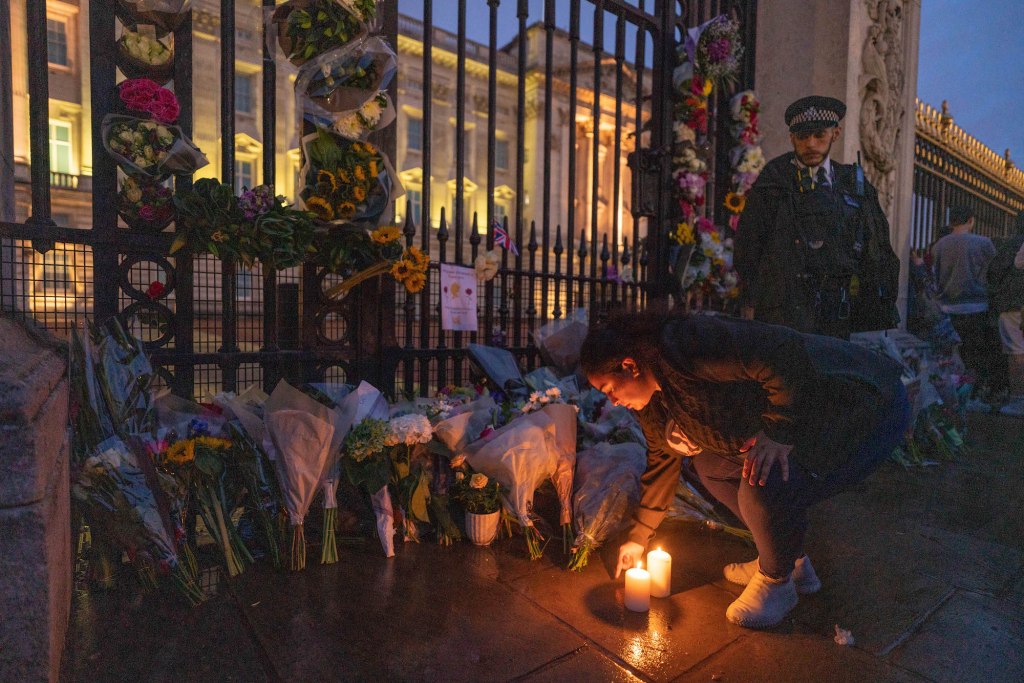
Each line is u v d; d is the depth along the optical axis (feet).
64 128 63.87
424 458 8.58
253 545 8.01
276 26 9.28
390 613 6.35
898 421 6.27
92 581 6.57
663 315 5.91
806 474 5.98
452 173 89.25
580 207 85.66
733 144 16.84
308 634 5.86
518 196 12.44
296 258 8.80
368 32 9.40
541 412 8.54
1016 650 5.89
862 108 16.29
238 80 67.05
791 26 16.62
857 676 5.41
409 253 9.92
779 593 6.38
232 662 5.34
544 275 12.82
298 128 9.47
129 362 7.21
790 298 12.75
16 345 5.04
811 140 12.53
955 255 19.10
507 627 6.12
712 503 10.03
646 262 15.60
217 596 6.63
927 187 21.70
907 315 18.67
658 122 15.29
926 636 6.12
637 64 14.76
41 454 4.17
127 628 5.86
